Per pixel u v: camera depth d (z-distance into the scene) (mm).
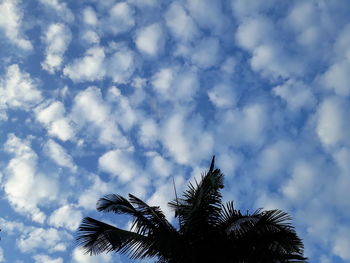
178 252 13188
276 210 13031
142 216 13531
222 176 14211
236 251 13062
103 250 12914
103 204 13766
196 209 13484
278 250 12555
